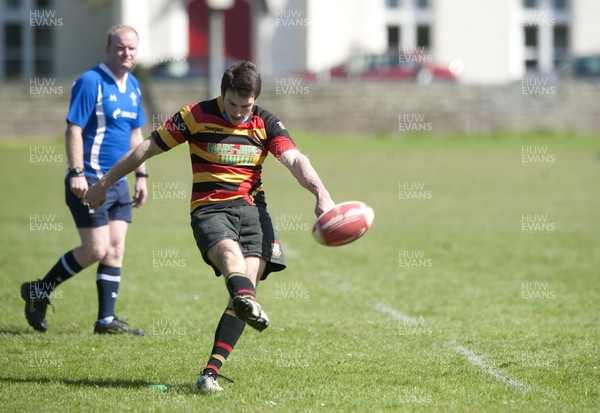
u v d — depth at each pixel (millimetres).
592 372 22812
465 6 148250
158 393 20594
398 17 149875
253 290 19250
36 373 22547
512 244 47844
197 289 35438
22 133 111062
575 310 31672
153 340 26594
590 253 44969
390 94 121375
